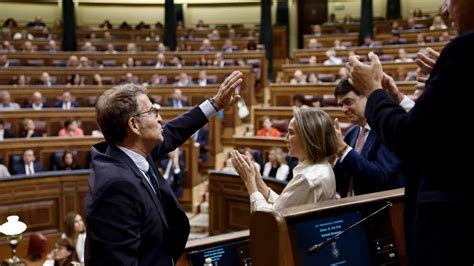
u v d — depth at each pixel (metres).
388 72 12.42
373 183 2.84
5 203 7.31
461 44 1.48
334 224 2.00
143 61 16.09
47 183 7.64
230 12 23.77
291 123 2.70
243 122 13.37
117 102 2.21
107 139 2.27
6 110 10.53
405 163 1.88
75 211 7.84
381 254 2.10
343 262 1.97
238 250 2.55
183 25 23.64
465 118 1.46
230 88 2.80
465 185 1.52
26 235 7.44
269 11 19.30
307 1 23.25
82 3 23.58
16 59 15.54
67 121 10.47
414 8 22.33
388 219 2.18
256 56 15.80
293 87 12.18
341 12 23.06
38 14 23.16
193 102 12.55
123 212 2.03
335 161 2.94
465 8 1.54
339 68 13.63
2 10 22.61
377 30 20.08
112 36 20.95
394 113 1.65
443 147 1.50
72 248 6.19
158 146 2.63
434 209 1.56
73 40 19.19
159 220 2.15
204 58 15.92
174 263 2.26
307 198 2.50
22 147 8.91
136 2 23.88
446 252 1.52
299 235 1.88
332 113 9.63
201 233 8.67
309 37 18.58
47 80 13.30
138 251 2.10
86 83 14.08
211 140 10.81
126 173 2.12
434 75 1.54
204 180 10.52
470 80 1.45
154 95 12.51
